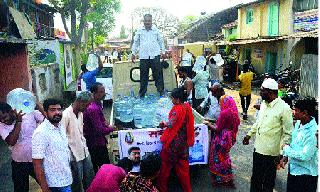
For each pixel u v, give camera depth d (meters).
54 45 15.71
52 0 29.70
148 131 5.33
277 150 4.70
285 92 11.09
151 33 7.84
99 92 5.31
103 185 3.57
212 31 38.91
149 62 7.89
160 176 5.20
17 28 12.09
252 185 5.05
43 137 3.59
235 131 5.74
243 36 23.80
